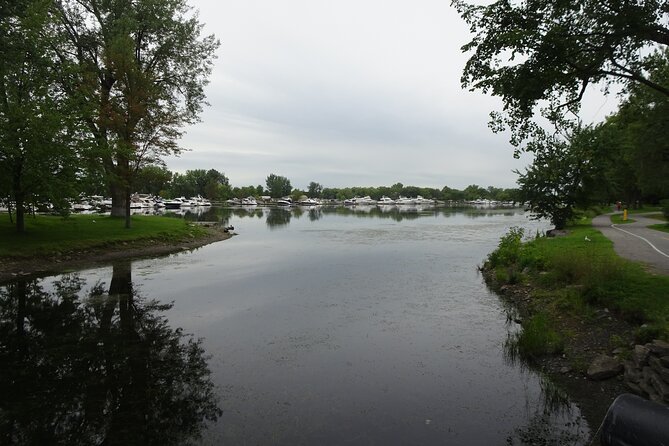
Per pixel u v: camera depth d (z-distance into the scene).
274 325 10.45
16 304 12.21
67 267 18.19
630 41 9.62
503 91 10.46
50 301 12.58
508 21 9.73
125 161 25.77
